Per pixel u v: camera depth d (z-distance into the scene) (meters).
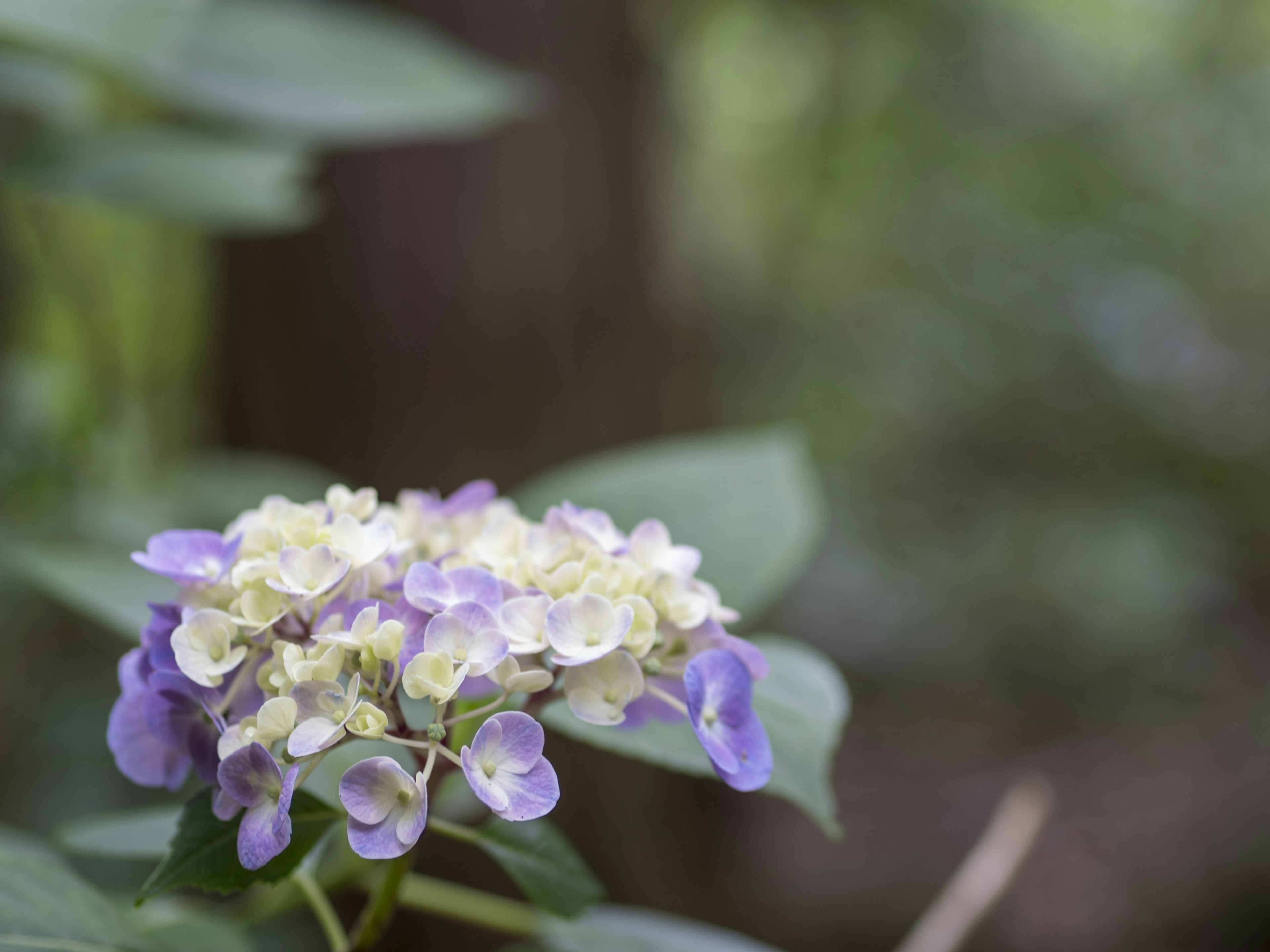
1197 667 4.09
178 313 2.33
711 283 4.01
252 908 0.76
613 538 0.62
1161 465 4.32
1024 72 4.25
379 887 0.64
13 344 1.91
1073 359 4.13
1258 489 4.27
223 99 0.88
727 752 0.59
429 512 0.64
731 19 3.82
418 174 1.79
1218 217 4.34
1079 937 3.06
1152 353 4.32
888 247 4.23
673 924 0.76
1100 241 4.29
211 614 0.58
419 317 1.79
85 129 0.90
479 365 1.81
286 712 0.57
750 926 2.34
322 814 0.59
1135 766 3.76
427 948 1.71
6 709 1.92
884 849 3.41
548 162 1.84
